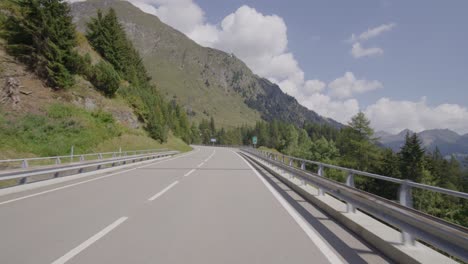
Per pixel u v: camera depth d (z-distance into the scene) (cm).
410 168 4262
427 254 386
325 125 18112
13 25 3300
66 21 3606
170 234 529
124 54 6512
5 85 2814
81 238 502
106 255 424
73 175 1377
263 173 1722
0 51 3106
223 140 17200
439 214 2788
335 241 502
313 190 943
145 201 837
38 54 3328
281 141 13850
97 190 1032
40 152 2419
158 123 5491
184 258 416
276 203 832
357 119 5775
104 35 5834
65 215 668
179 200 854
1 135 2328
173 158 3209
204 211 718
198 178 1402
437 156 8006
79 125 3180
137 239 499
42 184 1134
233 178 1433
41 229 555
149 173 1627
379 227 514
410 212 399
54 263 394
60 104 3309
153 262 399
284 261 409
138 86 6569
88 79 4144
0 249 446
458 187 6041
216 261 406
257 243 485
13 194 949
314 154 8031
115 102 4503
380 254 442
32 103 2983
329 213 707
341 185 662
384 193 3228
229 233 539
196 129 15562
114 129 3788
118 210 722
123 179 1351
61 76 3438
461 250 305
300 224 609
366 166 5459
